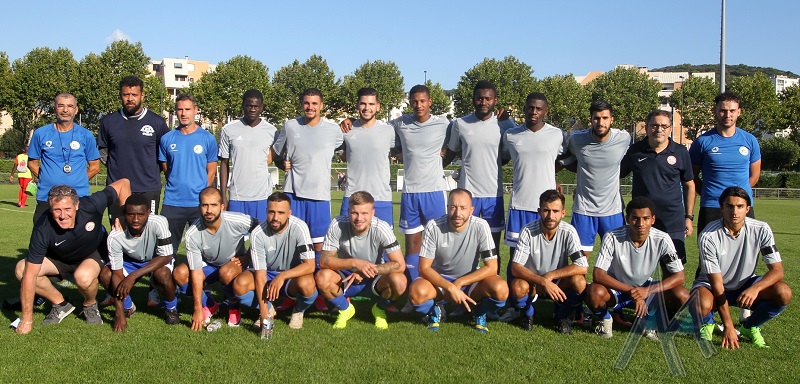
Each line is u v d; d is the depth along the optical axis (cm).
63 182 637
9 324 550
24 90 4384
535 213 646
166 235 559
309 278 539
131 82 651
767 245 521
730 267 536
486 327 562
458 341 515
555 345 507
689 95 5781
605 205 636
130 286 528
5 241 1066
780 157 4531
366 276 543
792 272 865
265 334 516
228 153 690
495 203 675
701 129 5828
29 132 4656
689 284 783
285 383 410
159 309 618
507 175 3086
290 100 5716
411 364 451
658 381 423
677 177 610
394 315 614
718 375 435
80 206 550
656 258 544
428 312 556
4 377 414
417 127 677
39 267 525
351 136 673
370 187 674
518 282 547
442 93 5894
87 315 555
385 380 417
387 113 5912
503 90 5512
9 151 4656
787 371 445
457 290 535
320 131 665
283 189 686
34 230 525
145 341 502
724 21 1811
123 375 420
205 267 582
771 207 2378
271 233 554
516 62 5591
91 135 659
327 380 416
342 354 473
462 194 542
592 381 421
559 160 674
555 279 553
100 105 4456
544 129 652
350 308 567
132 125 663
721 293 516
